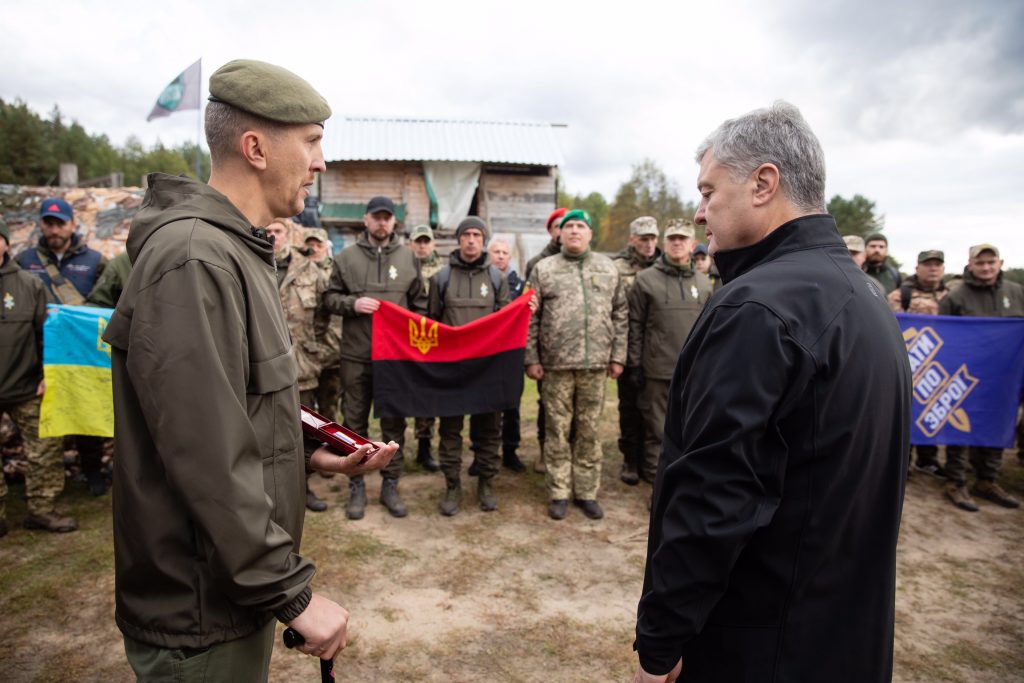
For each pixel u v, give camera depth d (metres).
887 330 1.21
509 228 13.03
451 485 4.08
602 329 3.95
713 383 1.13
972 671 2.58
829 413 1.10
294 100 1.25
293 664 2.53
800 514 1.13
